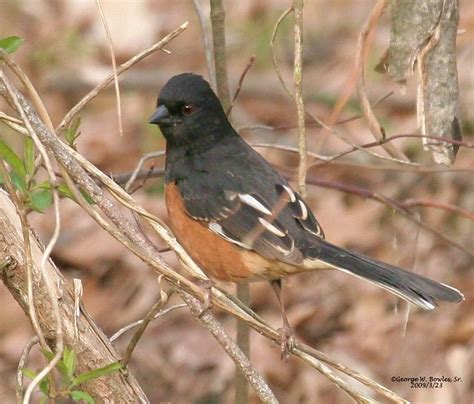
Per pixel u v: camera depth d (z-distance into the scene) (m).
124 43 18.38
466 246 12.51
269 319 12.33
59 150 5.82
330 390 11.34
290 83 16.19
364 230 13.32
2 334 12.40
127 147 16.12
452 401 10.74
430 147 7.07
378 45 15.69
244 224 8.26
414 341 11.45
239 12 18.11
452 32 6.87
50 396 5.67
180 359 12.02
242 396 8.84
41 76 17.22
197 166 8.76
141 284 13.15
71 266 13.49
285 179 9.10
